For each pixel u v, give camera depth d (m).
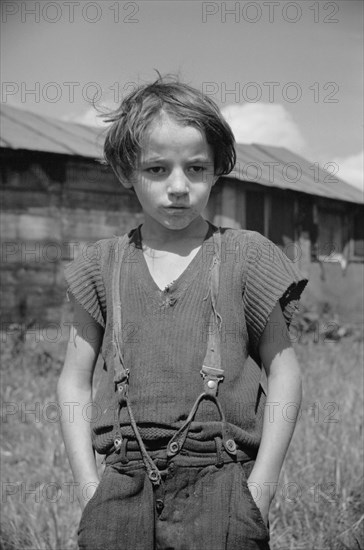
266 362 1.90
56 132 9.84
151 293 1.84
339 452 3.80
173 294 1.82
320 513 3.22
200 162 1.81
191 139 1.79
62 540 2.99
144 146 1.81
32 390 5.84
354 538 3.01
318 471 3.57
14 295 9.05
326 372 6.49
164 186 1.81
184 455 1.73
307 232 11.85
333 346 8.59
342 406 4.86
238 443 1.78
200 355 1.77
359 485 3.46
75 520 3.17
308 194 11.64
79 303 1.95
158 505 1.74
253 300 1.83
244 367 1.83
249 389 1.82
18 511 3.27
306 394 5.38
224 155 1.91
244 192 10.91
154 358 1.78
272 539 3.03
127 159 1.88
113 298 1.88
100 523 1.75
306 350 7.93
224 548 1.69
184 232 1.89
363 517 3.11
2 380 6.04
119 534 1.74
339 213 12.46
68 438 1.95
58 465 3.85
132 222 10.16
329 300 11.86
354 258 12.37
